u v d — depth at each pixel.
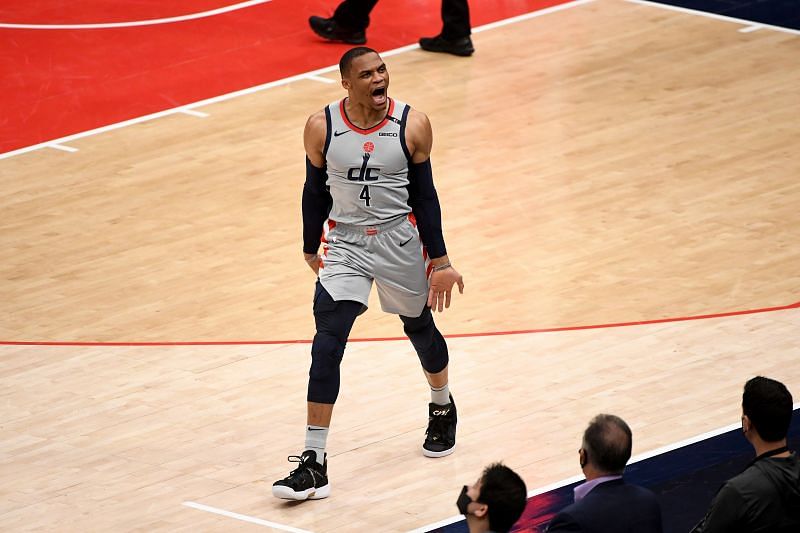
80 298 27.75
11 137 37.91
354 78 18.88
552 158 34.59
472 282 27.59
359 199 19.45
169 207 32.66
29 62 44.47
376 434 21.59
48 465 20.84
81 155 36.41
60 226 31.70
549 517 18.58
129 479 20.36
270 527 18.83
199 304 27.25
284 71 43.41
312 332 25.75
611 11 48.28
